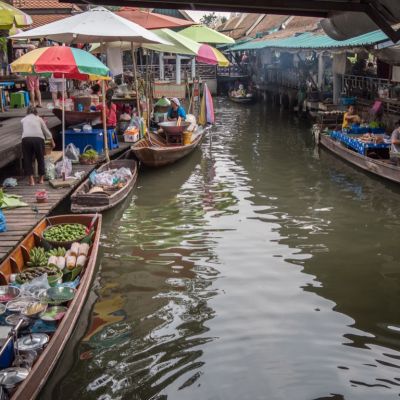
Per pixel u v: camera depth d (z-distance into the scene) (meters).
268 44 31.20
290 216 11.31
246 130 24.41
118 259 8.98
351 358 6.04
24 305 6.04
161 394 5.40
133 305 7.34
